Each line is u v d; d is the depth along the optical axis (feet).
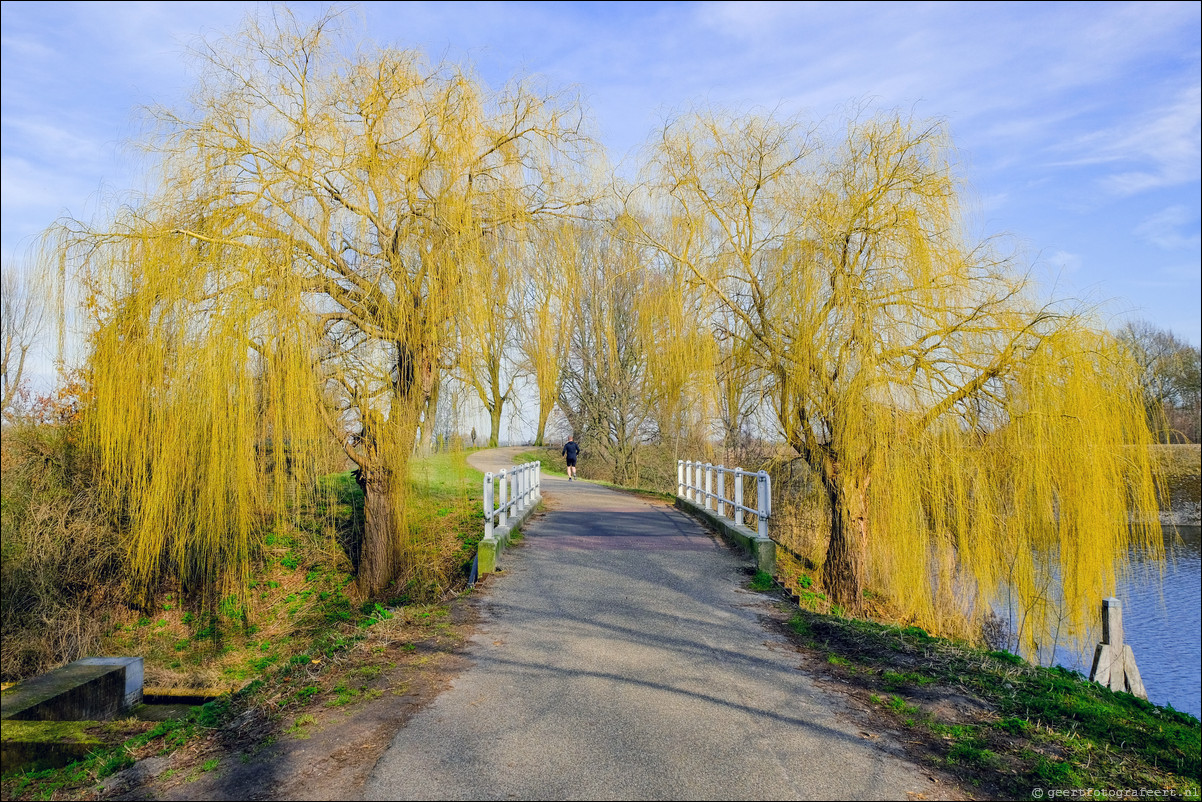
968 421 42.86
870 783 14.25
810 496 55.16
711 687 19.74
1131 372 40.75
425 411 44.52
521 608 28.35
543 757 15.28
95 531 50.14
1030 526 41.04
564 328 48.42
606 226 50.90
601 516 55.16
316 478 45.73
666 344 52.80
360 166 41.93
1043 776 14.80
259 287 39.86
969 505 41.47
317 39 43.60
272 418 40.83
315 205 42.22
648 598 29.99
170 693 36.50
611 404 114.42
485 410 45.55
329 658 22.81
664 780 14.24
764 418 54.39
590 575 34.09
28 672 46.85
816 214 45.91
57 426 53.62
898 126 45.34
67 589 50.37
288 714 18.24
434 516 58.08
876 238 44.57
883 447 41.57
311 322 40.60
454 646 23.54
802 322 45.09
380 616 29.27
